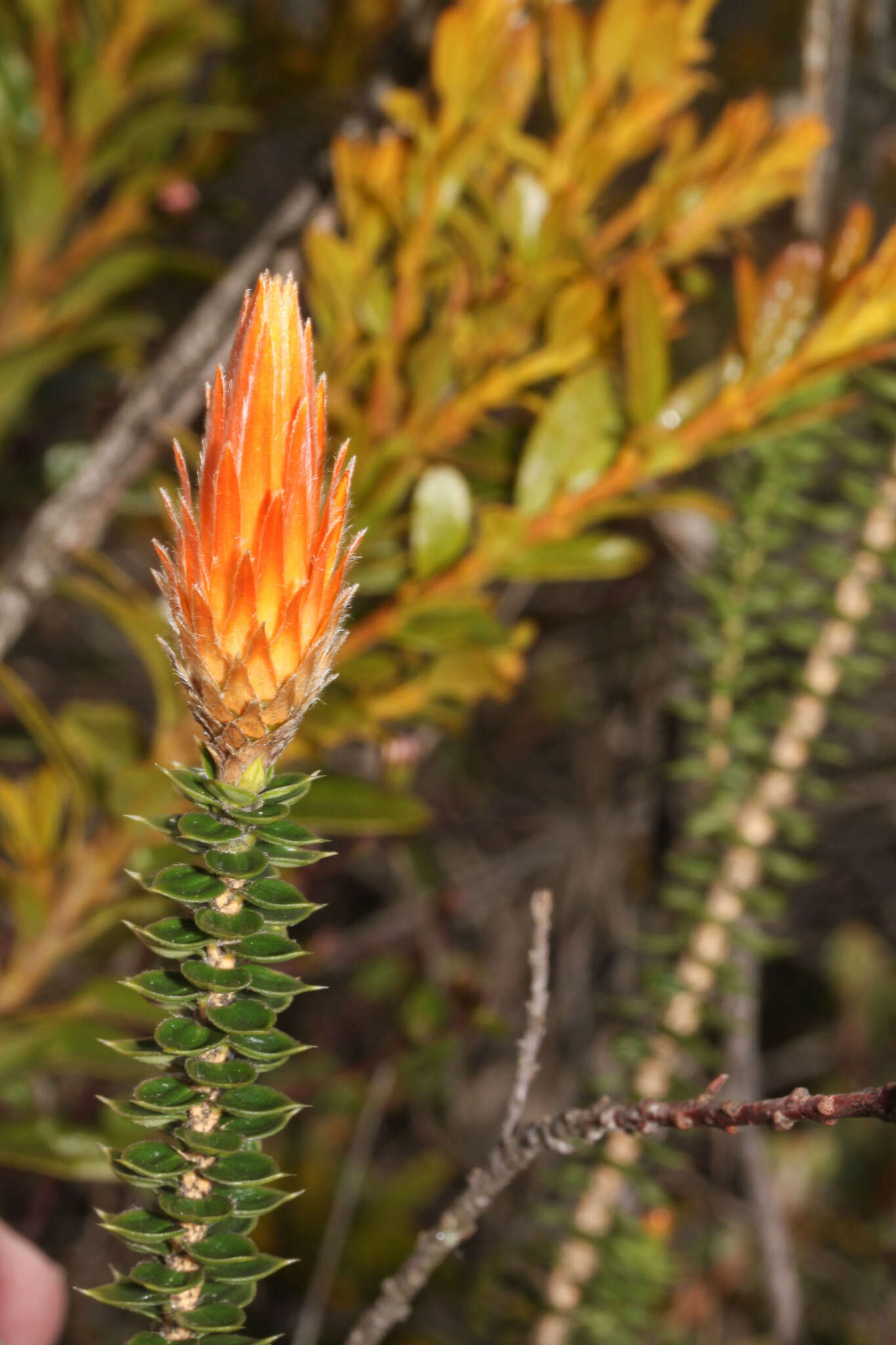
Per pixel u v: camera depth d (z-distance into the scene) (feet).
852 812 4.30
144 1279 1.21
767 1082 4.21
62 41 2.24
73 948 1.73
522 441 1.77
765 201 1.74
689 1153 3.38
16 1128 1.73
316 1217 3.02
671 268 1.81
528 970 3.72
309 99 2.63
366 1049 3.26
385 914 3.42
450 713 1.71
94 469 1.94
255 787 1.18
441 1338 2.90
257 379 1.13
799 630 1.98
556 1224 1.90
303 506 1.14
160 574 1.16
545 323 1.69
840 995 4.09
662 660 3.19
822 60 2.27
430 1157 3.19
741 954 2.39
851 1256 3.43
